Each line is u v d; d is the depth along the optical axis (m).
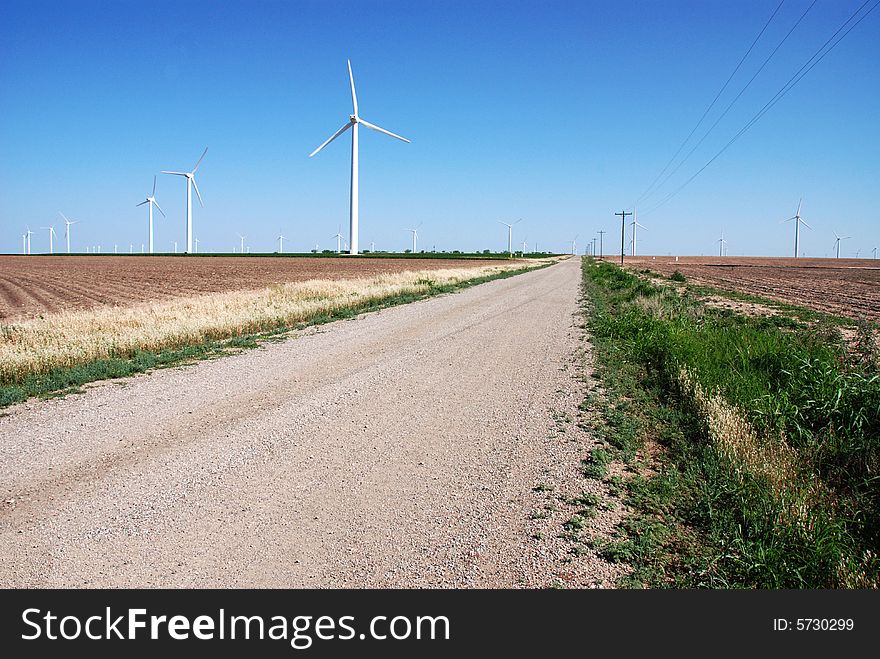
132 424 8.39
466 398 9.90
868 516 5.57
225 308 22.95
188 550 4.93
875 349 10.98
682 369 10.25
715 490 5.89
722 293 37.06
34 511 5.61
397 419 8.69
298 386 10.75
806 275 70.88
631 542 5.03
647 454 7.15
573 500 5.84
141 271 76.12
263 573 4.61
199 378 11.44
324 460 7.00
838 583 4.55
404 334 17.33
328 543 5.04
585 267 85.19
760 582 4.53
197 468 6.71
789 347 11.41
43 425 8.34
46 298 36.34
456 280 44.16
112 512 5.59
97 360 12.78
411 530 5.26
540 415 8.81
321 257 148.75
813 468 6.54
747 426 7.43
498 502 5.83
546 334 17.20
